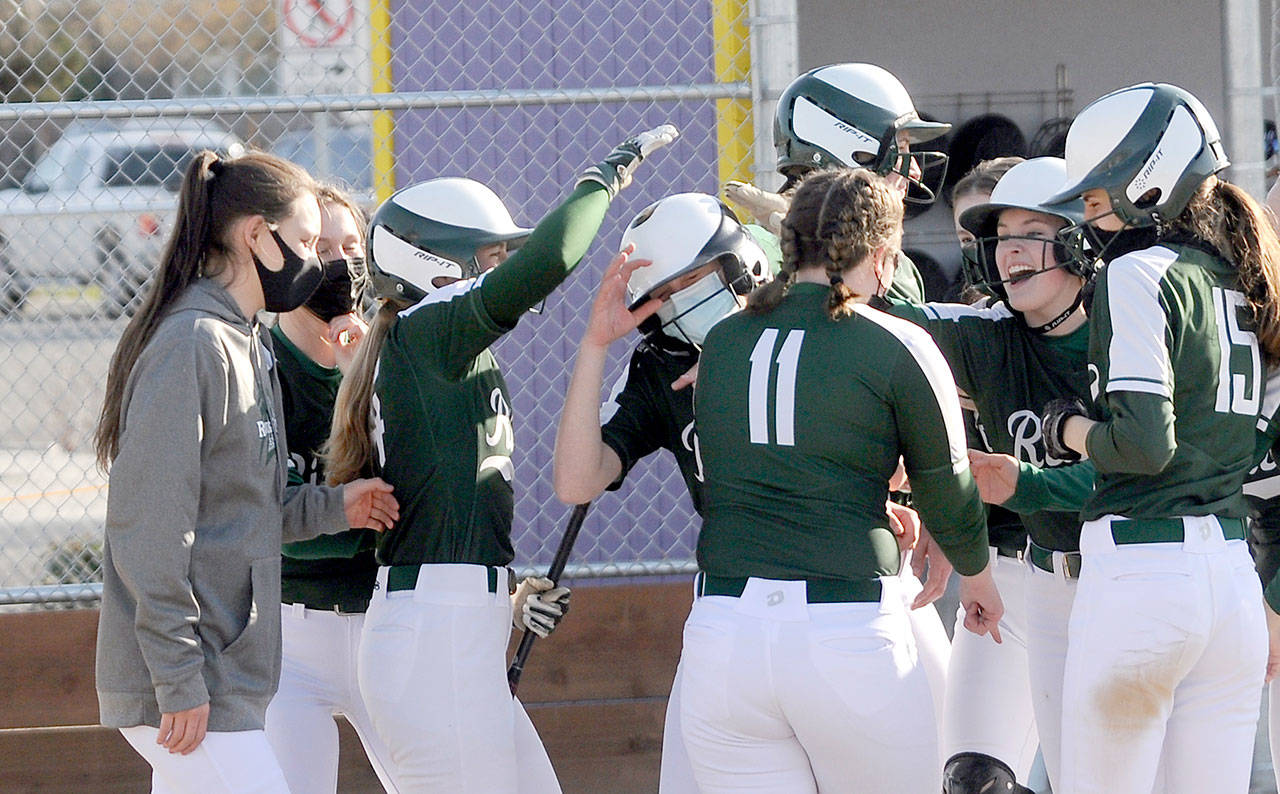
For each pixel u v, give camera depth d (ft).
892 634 31.24
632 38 60.49
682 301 34.71
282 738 39.27
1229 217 34.73
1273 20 59.06
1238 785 34.65
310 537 35.76
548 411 61.21
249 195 32.07
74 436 71.67
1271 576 41.16
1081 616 34.76
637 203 60.90
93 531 70.18
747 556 31.50
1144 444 31.99
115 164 66.03
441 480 35.65
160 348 30.71
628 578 60.03
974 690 44.29
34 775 56.59
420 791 35.96
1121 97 35.32
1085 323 38.63
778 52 54.85
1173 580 33.30
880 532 31.65
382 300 38.04
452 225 37.11
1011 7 124.88
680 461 36.37
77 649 56.85
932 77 126.41
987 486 36.91
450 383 35.83
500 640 36.58
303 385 40.32
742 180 59.82
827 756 31.58
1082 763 34.78
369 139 60.75
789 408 31.27
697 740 32.53
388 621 35.88
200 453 31.04
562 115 60.80
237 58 63.52
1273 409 36.60
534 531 61.21
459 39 61.00
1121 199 34.94
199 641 30.71
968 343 39.55
